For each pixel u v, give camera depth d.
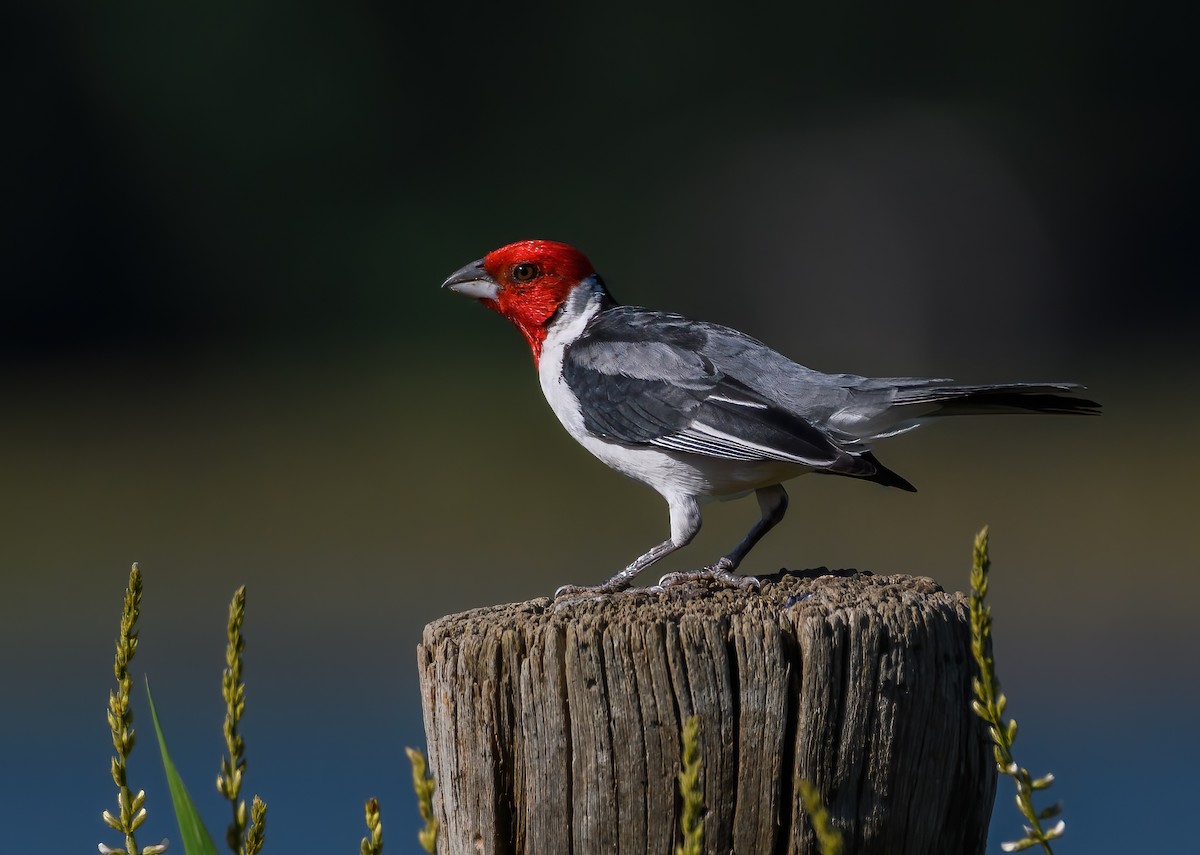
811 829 3.70
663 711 3.70
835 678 3.73
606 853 3.72
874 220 29.69
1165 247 30.47
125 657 3.52
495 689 3.79
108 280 29.14
